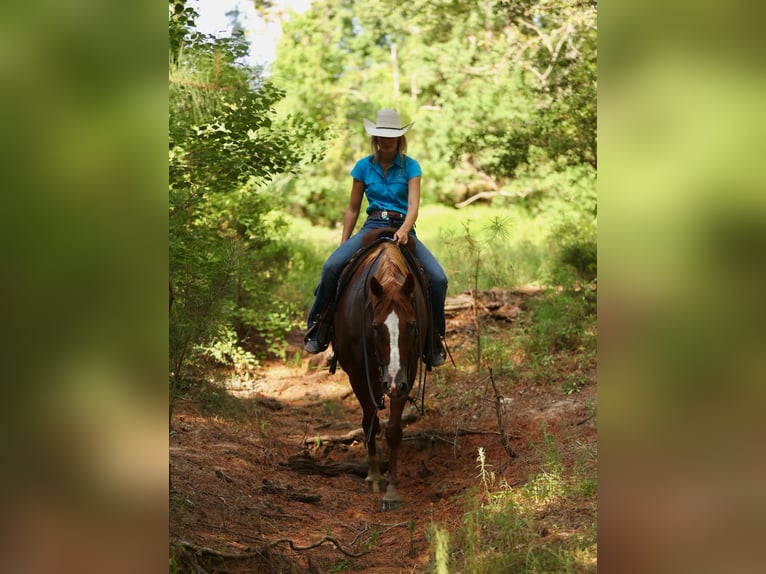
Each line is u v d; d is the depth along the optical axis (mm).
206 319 7305
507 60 15492
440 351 6672
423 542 5156
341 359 6430
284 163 6484
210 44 6086
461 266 12812
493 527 4785
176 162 6070
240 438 7309
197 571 4172
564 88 12570
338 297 6379
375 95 23062
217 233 8500
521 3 12406
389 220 6578
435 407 8117
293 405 9008
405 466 7035
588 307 10047
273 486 6184
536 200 18766
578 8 12344
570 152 12680
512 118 14406
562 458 5996
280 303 11250
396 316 5477
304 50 23000
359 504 6223
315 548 5129
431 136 22016
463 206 22531
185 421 7316
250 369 10195
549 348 9414
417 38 20797
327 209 21594
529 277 12703
